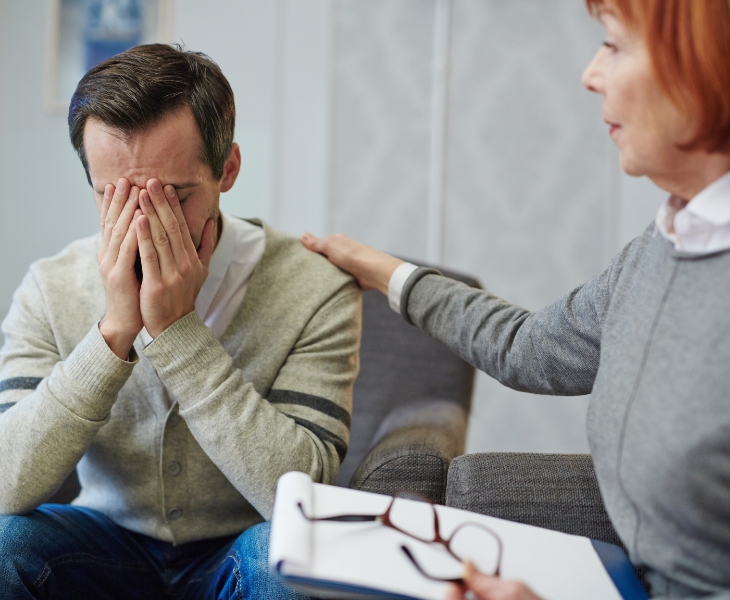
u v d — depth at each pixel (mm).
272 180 2857
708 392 706
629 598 753
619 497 794
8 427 1050
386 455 1174
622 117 766
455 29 2803
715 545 719
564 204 2805
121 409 1173
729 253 736
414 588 654
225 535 1198
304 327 1217
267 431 1063
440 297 1175
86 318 1189
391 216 2824
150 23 2867
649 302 798
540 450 2805
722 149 747
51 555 1032
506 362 1074
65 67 2877
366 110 2816
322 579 650
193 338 1069
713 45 691
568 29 2781
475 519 814
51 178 2895
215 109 1071
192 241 1099
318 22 2844
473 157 2812
